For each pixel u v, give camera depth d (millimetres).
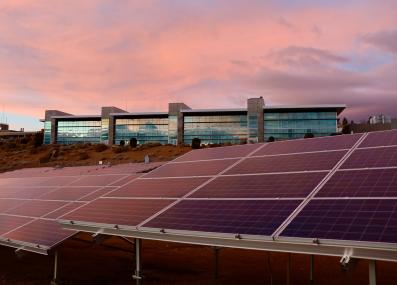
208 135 129500
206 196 13852
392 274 19891
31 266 22984
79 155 95875
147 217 13469
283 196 11844
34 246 15430
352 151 13531
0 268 22625
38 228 17641
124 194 17469
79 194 22156
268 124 122375
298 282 19062
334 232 8977
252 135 122062
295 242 9203
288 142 17281
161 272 21422
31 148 117125
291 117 121062
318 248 8992
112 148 106188
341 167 12477
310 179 12453
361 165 12078
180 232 11602
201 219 11992
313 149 15273
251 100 123500
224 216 11719
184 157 21219
